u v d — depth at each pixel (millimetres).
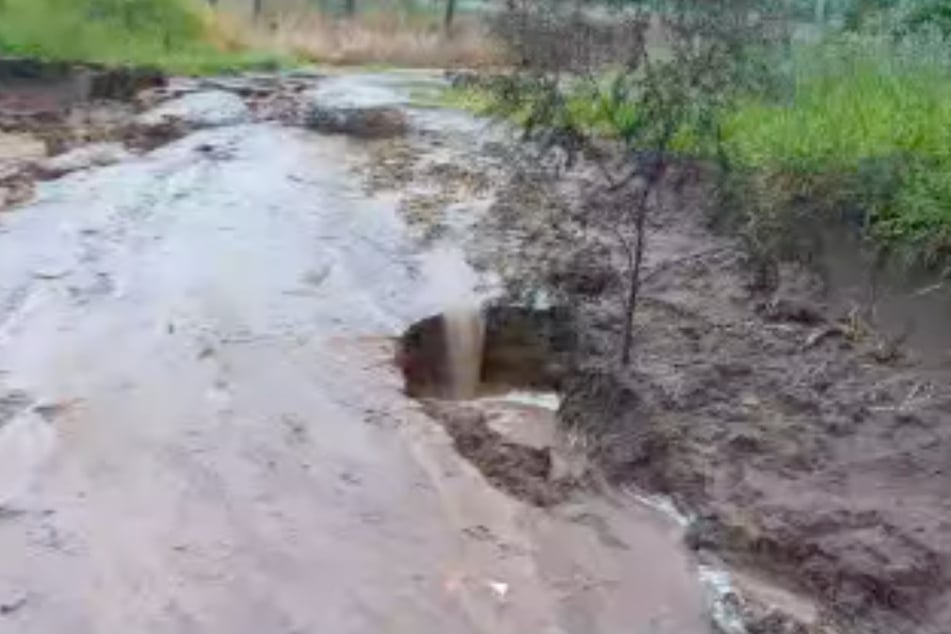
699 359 8844
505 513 7094
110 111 20109
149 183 14414
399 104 20703
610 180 9719
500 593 6305
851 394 8289
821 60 13445
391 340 9586
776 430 7812
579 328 9438
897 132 11086
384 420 8195
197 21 28359
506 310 9875
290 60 28828
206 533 6734
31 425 7906
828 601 6238
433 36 32469
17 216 12648
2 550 6473
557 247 11492
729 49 8578
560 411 8625
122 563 6418
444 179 14789
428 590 6297
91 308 10055
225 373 8844
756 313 9758
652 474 7465
